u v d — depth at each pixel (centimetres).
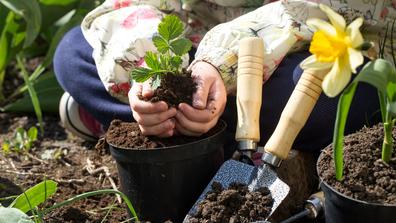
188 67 121
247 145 111
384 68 93
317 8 122
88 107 137
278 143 109
